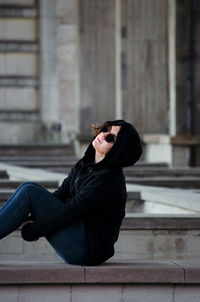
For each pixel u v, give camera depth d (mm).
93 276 8883
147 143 34375
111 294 9008
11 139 44500
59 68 44438
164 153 31922
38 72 44844
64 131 43812
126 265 9172
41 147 39531
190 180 20766
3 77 44594
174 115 32156
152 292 9039
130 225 12117
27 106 44750
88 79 40312
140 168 27500
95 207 8977
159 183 20625
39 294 8922
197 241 12234
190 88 31969
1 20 44562
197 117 32000
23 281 8828
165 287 9055
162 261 9641
